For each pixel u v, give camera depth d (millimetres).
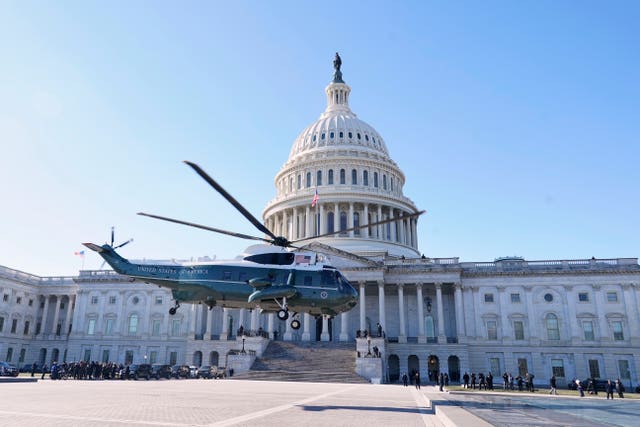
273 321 75750
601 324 71188
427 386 53969
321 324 79750
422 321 73562
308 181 101062
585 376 69562
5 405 19141
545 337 72500
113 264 29984
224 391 31547
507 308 74625
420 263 78875
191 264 29031
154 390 30672
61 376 48625
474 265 78000
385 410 21422
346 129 106500
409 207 100750
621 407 23781
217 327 82938
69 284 92875
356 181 99625
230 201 22281
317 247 76438
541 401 28078
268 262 28547
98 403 20859
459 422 14273
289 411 19828
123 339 83938
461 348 70688
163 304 85062
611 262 73625
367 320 78812
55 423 14438
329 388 38875
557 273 74375
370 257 82938
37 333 92500
